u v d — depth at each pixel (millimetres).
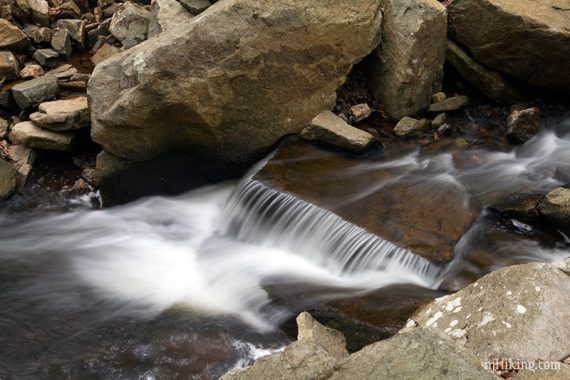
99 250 5562
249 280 5086
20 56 7141
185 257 5477
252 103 5855
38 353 4637
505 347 3588
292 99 5977
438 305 3965
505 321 3680
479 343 3645
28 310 4980
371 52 6289
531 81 6246
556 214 5117
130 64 5645
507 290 3797
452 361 3193
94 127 5793
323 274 5078
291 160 5820
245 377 3477
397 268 4910
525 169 5754
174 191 6102
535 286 3766
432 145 6035
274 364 3463
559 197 5152
